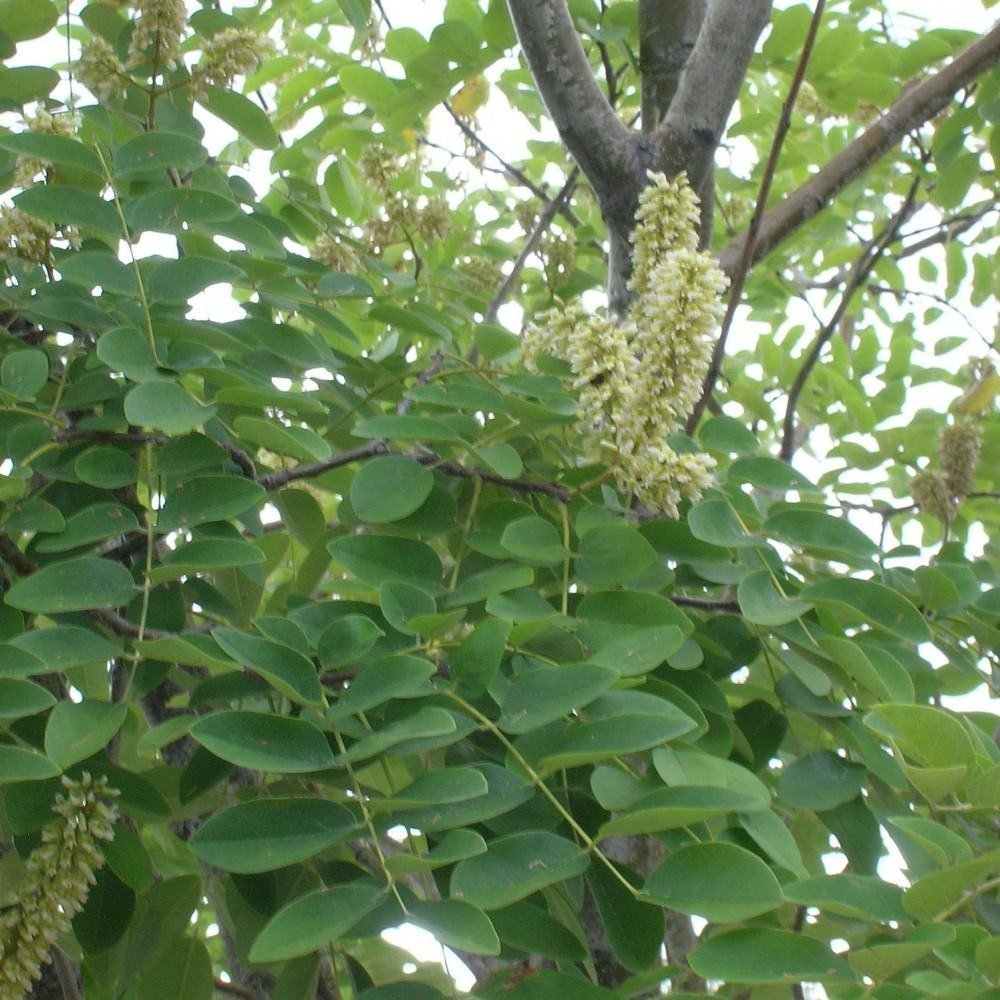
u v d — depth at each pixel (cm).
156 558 230
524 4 325
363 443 296
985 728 282
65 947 251
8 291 273
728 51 331
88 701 183
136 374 224
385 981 273
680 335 240
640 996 207
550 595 243
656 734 180
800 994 207
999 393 457
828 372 443
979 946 150
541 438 281
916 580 267
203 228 267
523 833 174
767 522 251
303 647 198
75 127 270
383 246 395
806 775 223
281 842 168
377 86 368
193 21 317
